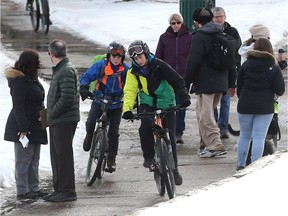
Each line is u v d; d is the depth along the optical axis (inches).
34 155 1066.7
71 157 1034.1
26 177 1055.6
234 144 1365.7
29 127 1043.3
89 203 1020.5
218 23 1316.4
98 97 1131.3
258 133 1103.6
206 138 1280.8
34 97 1043.3
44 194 1064.8
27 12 3159.5
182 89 1014.4
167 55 1376.7
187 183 1111.0
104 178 1162.6
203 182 1116.5
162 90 1018.7
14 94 1030.4
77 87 1028.5
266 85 1095.0
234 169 1195.3
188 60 1256.8
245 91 1103.0
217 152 1277.1
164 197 1040.8
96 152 1119.6
